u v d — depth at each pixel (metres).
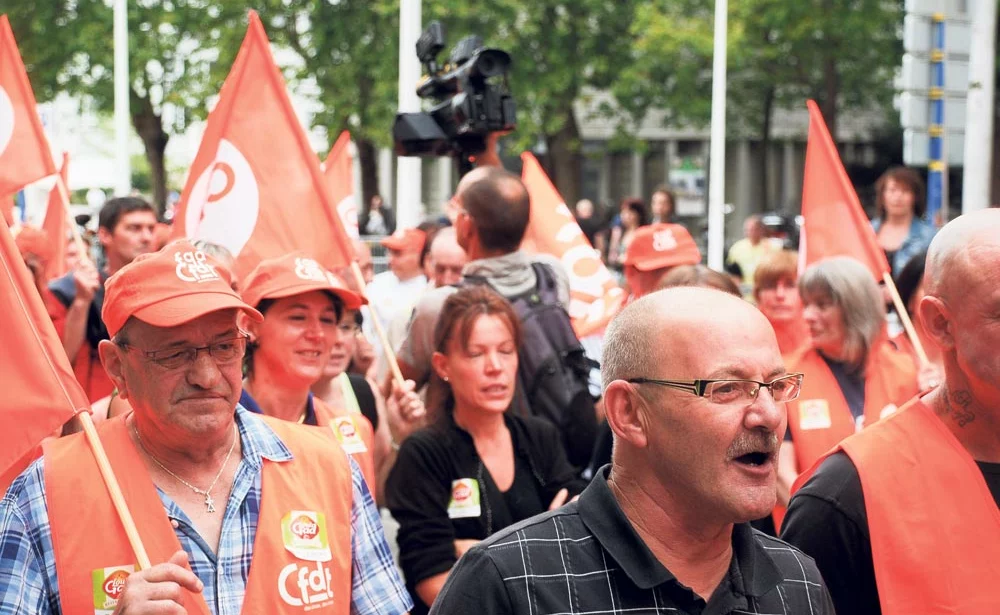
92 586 3.11
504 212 5.68
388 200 47.84
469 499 4.61
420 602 4.53
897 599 3.24
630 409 2.68
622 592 2.62
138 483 3.25
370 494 3.57
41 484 3.19
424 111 7.80
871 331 5.39
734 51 29.39
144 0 27.91
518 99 28.45
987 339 3.25
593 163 49.31
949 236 3.37
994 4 15.12
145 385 3.23
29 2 27.89
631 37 30.33
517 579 2.62
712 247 15.83
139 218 7.98
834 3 29.14
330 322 4.55
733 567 2.72
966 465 3.33
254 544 3.28
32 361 3.58
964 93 13.62
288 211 5.62
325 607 3.30
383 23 26.72
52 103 28.92
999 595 3.24
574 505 2.76
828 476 3.38
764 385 2.59
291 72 28.34
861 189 44.47
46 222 8.90
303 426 3.58
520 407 5.45
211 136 5.71
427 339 5.70
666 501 2.67
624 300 7.72
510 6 26.11
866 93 35.84
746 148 47.50
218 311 3.25
